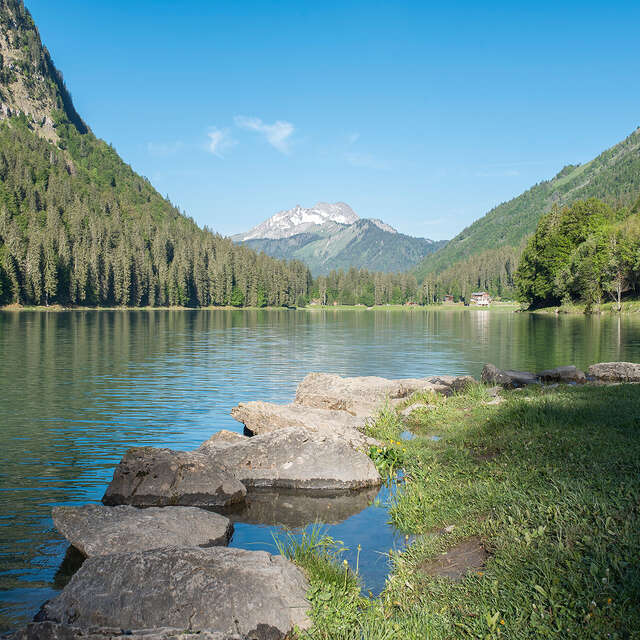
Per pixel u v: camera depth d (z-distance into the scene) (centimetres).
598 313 9425
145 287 16250
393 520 945
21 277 13050
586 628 477
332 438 1247
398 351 4284
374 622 580
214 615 567
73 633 507
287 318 11931
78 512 851
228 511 1012
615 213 13800
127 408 2003
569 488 800
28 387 2441
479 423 1505
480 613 552
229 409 2005
